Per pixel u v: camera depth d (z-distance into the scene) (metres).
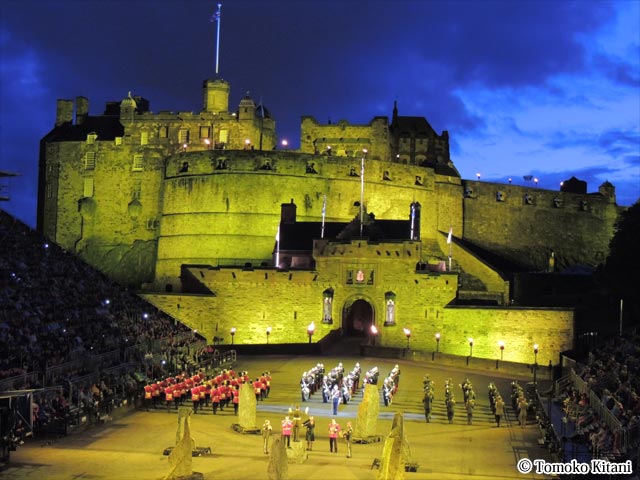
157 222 134.00
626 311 103.50
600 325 102.75
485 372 87.88
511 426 61.72
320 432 58.06
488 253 144.75
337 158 131.00
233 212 126.88
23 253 91.00
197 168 129.00
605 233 163.75
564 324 100.31
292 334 106.00
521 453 52.88
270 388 73.06
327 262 106.19
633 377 61.44
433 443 55.50
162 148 135.50
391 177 135.38
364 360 89.81
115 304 91.62
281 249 114.44
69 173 137.88
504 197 150.12
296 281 106.25
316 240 106.62
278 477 41.66
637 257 100.56
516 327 101.81
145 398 65.50
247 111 141.88
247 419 56.56
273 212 127.25
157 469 45.88
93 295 90.44
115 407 60.94
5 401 49.34
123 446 51.38
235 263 125.12
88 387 61.09
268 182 127.50
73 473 44.72
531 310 101.38
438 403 69.31
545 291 128.38
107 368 67.88
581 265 147.75
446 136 177.50
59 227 137.25
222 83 145.50
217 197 127.38
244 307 106.12
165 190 132.38
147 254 133.25
